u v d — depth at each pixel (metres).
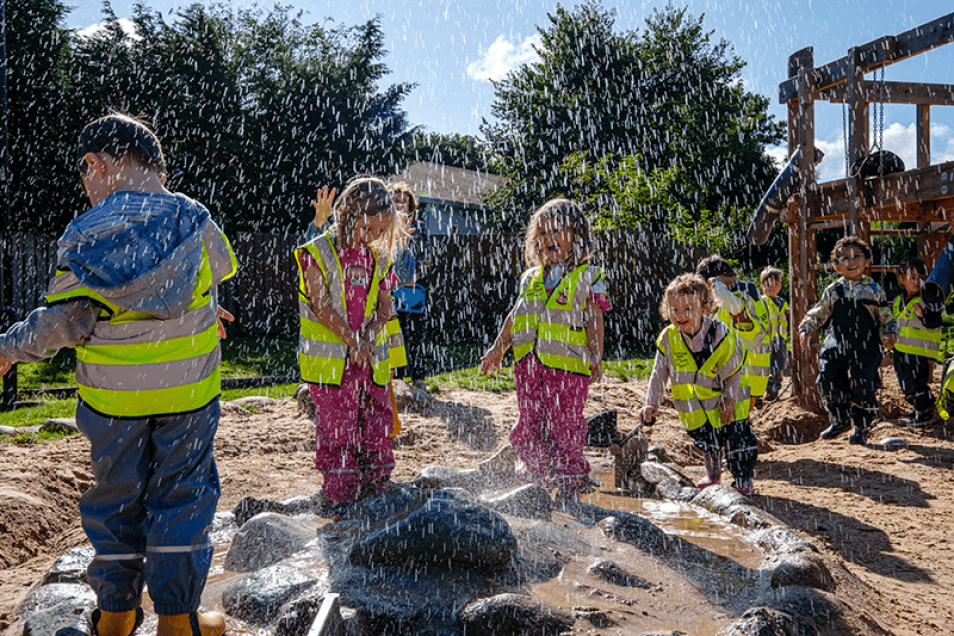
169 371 2.26
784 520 4.20
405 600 2.51
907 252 16.09
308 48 24.62
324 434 3.74
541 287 4.36
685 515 3.86
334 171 22.56
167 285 2.23
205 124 20.73
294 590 2.64
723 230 19.05
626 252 14.98
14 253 12.94
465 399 7.72
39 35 18.28
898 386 7.77
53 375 9.63
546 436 4.35
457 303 15.46
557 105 33.78
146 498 2.28
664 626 2.48
